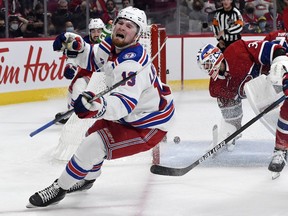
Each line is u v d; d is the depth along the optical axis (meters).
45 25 17.39
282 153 7.28
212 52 7.87
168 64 17.92
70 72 9.77
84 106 5.25
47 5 17.36
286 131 7.18
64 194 6.12
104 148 5.87
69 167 5.93
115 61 5.74
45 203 6.08
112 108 5.43
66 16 17.52
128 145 5.88
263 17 18.58
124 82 5.57
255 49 7.97
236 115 8.59
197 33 18.73
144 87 5.72
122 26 5.74
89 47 6.55
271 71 7.17
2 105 15.00
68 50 6.55
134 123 5.87
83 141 5.89
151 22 18.41
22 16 17.16
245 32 18.77
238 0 18.55
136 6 18.20
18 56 15.23
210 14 18.69
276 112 7.64
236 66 8.13
